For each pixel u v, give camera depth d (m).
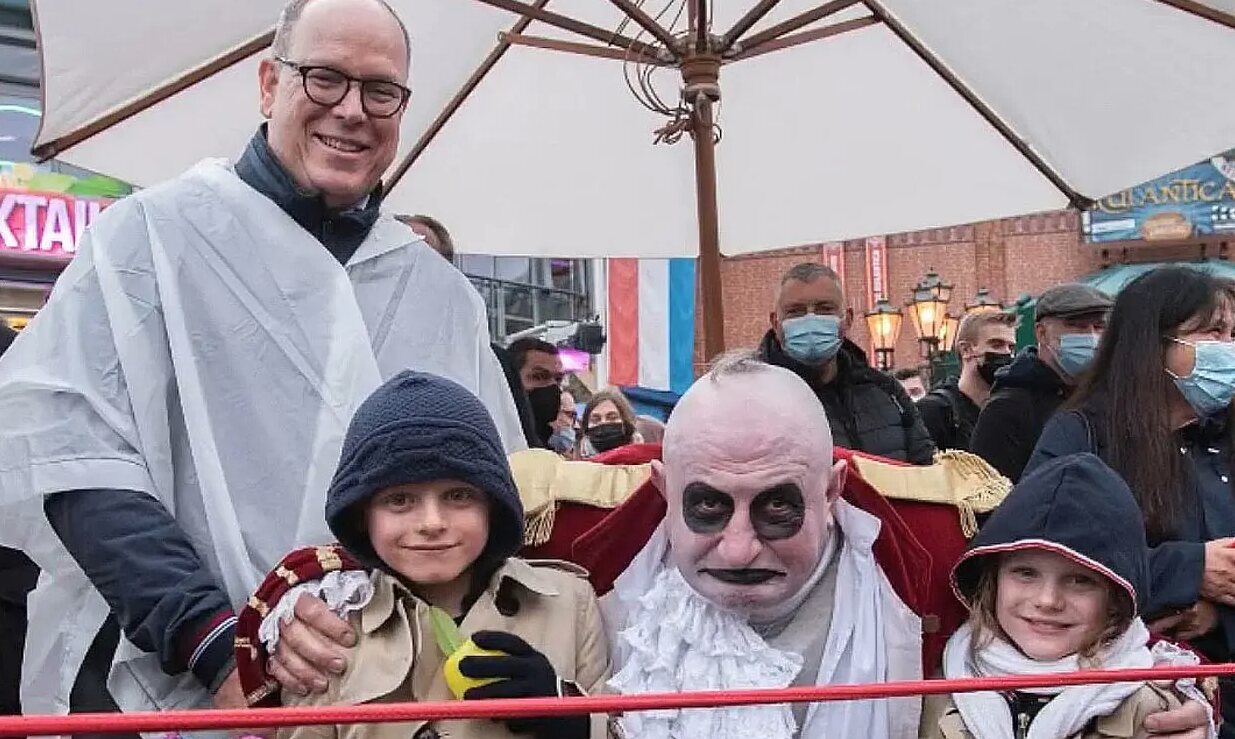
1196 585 2.13
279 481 1.99
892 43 3.88
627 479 2.06
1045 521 1.84
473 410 1.74
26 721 1.11
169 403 2.00
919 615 1.94
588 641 1.83
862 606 1.88
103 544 1.82
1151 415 2.32
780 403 1.72
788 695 1.41
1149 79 3.50
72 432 1.87
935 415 4.57
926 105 4.00
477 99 4.06
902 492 2.06
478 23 3.79
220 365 2.00
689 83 3.48
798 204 4.42
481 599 1.77
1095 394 2.42
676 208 4.49
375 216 2.22
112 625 1.97
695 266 10.89
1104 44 3.43
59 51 3.03
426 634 1.72
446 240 3.57
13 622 2.49
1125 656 1.84
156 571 1.80
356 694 1.65
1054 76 3.60
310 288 2.06
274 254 2.06
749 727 1.73
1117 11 3.31
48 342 1.94
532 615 1.80
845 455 2.15
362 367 2.05
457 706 1.25
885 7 3.62
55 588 1.95
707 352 3.53
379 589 1.74
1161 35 3.34
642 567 1.93
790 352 3.63
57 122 3.21
